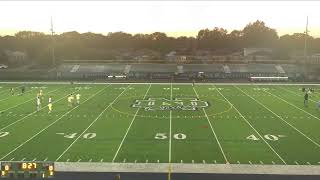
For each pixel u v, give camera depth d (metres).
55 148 23.14
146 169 19.58
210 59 87.81
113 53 113.44
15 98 41.28
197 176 18.66
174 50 133.50
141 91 47.41
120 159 21.11
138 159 21.11
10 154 21.95
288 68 72.50
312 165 20.22
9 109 35.03
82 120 30.70
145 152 22.38
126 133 26.66
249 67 73.31
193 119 31.08
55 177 18.48
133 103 38.38
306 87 51.66
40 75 65.38
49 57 91.62
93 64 76.31
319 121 30.45
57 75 65.56
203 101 39.62
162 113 33.47
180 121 30.39
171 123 29.70
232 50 131.12
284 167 19.91
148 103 38.38
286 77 61.66
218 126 28.70
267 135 26.16
